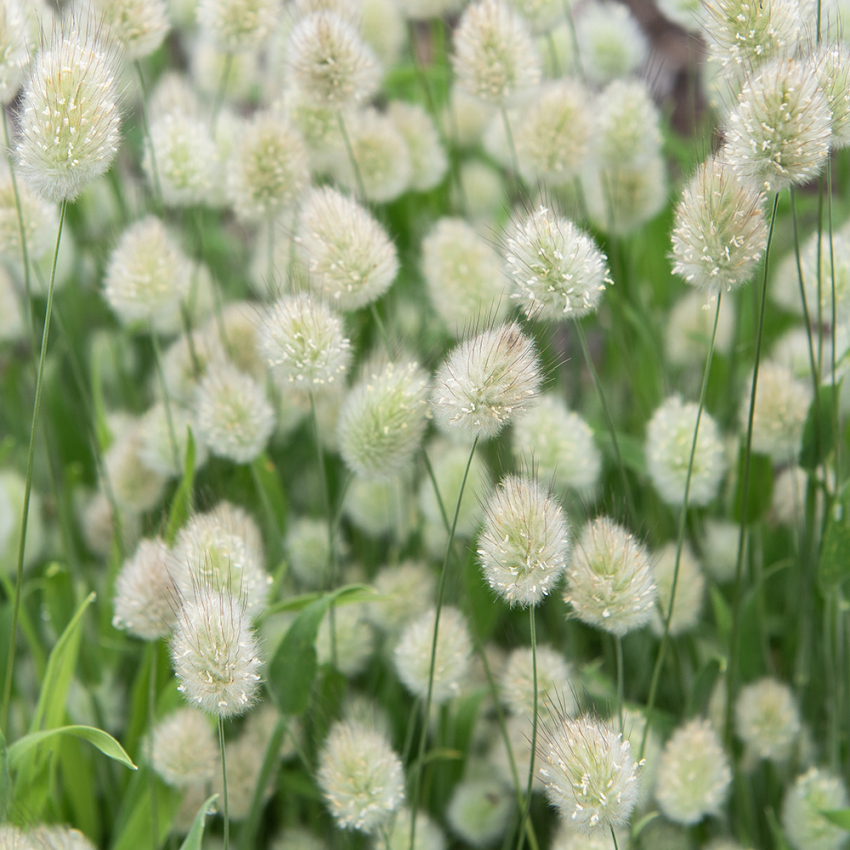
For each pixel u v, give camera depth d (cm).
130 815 90
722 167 84
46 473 103
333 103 93
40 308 103
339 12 97
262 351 88
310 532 96
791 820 90
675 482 91
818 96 83
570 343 102
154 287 92
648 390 100
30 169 84
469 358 84
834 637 91
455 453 92
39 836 85
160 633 87
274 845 92
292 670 87
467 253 94
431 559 96
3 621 91
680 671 94
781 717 90
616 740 83
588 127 95
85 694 94
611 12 106
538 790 93
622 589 85
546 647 90
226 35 95
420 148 99
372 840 90
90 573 99
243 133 94
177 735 88
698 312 99
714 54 86
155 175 94
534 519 83
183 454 94
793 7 85
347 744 87
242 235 134
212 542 86
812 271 92
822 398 90
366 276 89
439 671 88
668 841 90
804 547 93
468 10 94
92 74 84
